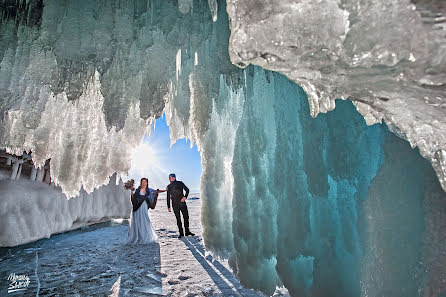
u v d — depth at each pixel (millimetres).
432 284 972
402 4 585
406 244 1133
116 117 2508
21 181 5184
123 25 2133
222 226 3484
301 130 2100
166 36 2150
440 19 554
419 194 1146
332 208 1794
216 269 3303
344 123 1755
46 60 2551
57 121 3590
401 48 605
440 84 619
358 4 634
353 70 736
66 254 3850
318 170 1813
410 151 1216
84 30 2146
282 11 732
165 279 2891
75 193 3334
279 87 2330
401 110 783
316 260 1756
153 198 5121
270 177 2445
